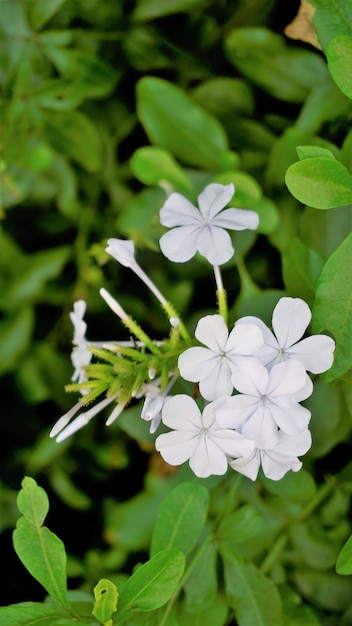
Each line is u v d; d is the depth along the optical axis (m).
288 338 0.39
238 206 0.46
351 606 0.46
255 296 0.45
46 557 0.39
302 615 0.45
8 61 0.50
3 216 0.52
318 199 0.38
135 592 0.39
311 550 0.46
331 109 0.46
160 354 0.41
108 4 0.49
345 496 0.46
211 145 0.47
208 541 0.44
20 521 0.39
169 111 0.47
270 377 0.38
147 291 0.50
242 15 0.48
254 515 0.44
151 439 0.45
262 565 0.45
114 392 0.40
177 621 0.43
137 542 0.49
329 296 0.39
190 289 0.50
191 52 0.49
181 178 0.47
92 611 0.39
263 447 0.39
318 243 0.45
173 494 0.42
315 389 0.44
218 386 0.39
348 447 0.46
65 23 0.50
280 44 0.46
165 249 0.40
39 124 0.50
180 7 0.48
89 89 0.50
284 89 0.47
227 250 0.40
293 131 0.46
